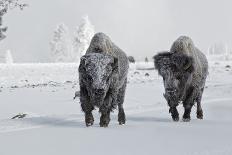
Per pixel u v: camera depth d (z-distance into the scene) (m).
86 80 24.27
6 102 50.34
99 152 16.20
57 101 50.16
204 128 22.42
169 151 15.75
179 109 36.53
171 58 25.92
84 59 24.30
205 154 14.88
